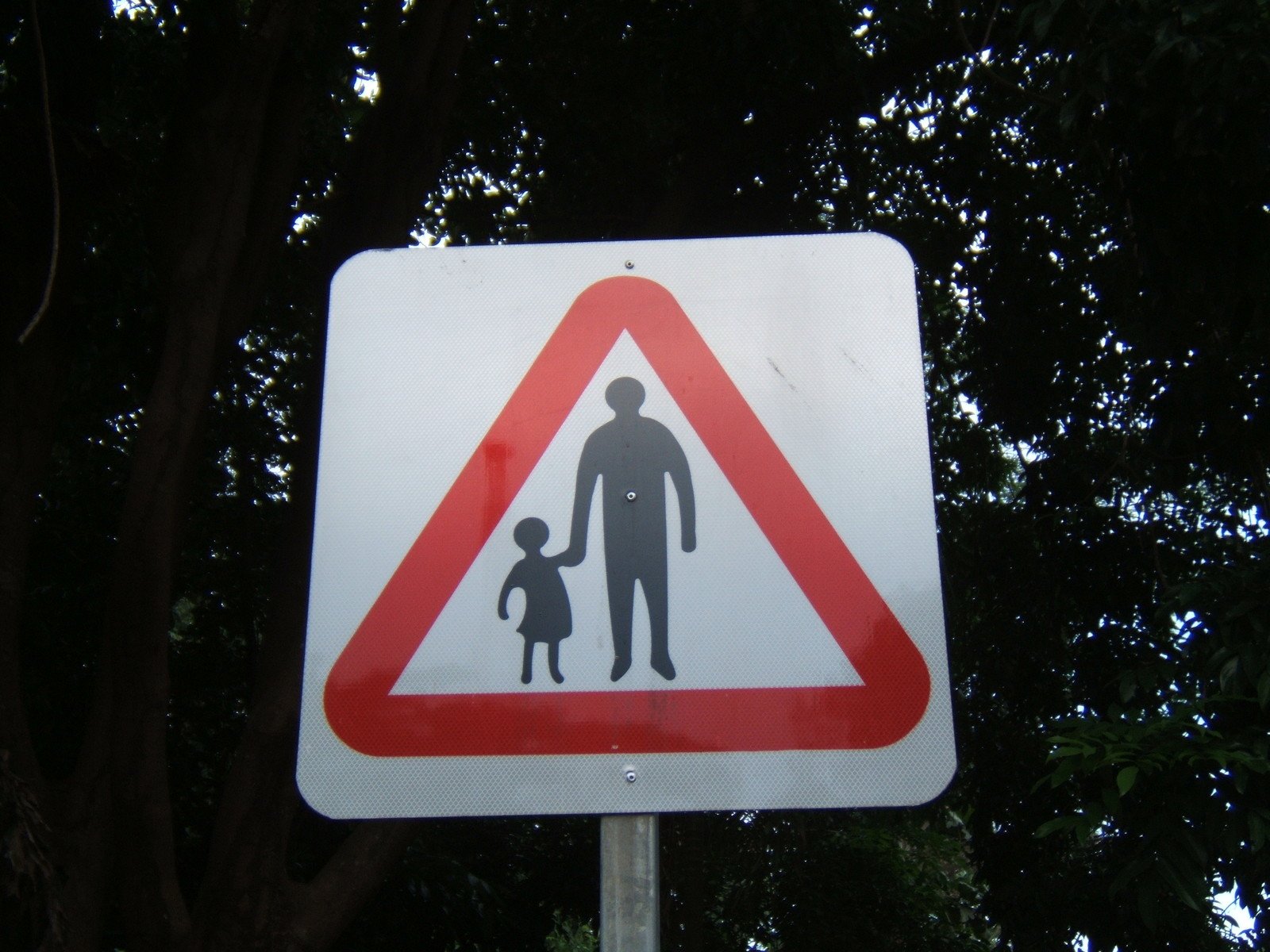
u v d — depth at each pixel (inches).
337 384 59.9
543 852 323.0
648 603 55.9
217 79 152.6
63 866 122.3
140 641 131.2
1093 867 196.4
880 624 55.2
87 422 248.8
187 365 140.6
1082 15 135.9
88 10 148.2
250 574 290.8
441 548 57.3
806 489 57.2
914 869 437.1
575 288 61.1
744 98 222.1
